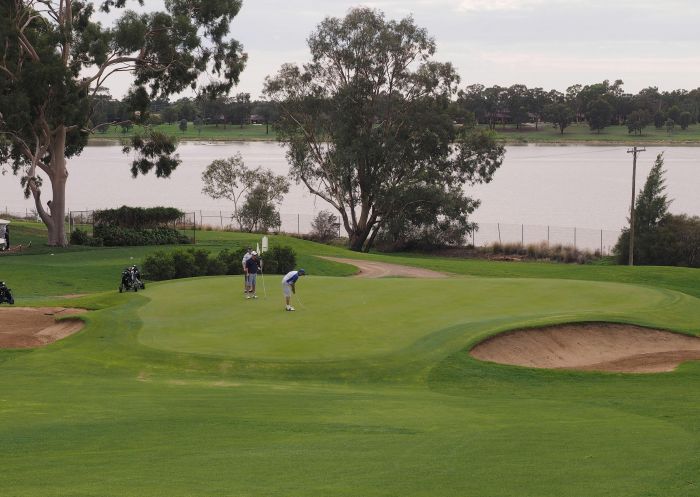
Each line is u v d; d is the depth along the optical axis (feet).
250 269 156.97
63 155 338.75
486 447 68.39
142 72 344.90
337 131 447.42
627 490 53.62
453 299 156.87
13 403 90.12
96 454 65.77
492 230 563.07
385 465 61.52
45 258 297.53
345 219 467.93
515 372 114.93
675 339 140.77
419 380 110.22
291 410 86.99
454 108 466.29
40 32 350.43
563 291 168.55
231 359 114.11
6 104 291.38
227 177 519.19
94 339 126.00
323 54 449.48
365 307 147.84
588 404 96.99
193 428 76.89
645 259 384.06
